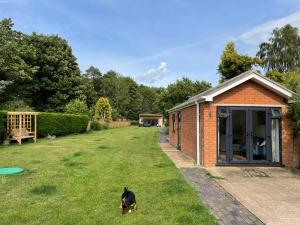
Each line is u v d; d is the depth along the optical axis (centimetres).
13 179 934
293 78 1513
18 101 3447
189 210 649
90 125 4050
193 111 1477
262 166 1263
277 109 1285
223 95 1274
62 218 597
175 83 3850
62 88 4597
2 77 3597
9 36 3756
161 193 784
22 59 3838
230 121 1266
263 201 745
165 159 1426
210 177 1031
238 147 1323
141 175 1015
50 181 906
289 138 1278
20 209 653
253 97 1280
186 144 1684
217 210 671
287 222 600
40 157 1434
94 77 7906
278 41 3747
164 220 591
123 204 635
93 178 953
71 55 5000
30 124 2394
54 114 2794
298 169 1208
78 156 1472
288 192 834
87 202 701
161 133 3947
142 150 1817
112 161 1320
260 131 1325
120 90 8294
